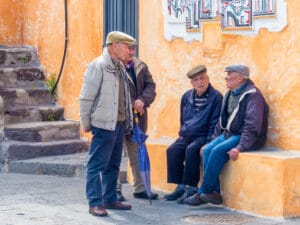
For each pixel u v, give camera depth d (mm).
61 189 11406
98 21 13875
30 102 14930
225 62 10797
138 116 10383
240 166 9750
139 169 10539
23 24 16375
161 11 11938
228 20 10695
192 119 10445
